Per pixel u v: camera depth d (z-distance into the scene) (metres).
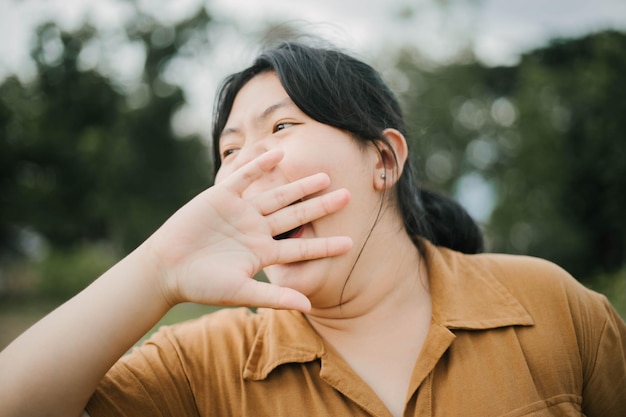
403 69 23.28
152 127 22.91
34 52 22.75
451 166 24.36
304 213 1.12
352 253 1.21
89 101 22.80
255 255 1.09
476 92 24.75
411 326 1.25
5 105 21.69
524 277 1.29
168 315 9.11
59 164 21.97
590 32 23.03
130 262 1.08
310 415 1.12
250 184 1.12
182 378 1.20
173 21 23.27
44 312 14.09
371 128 1.27
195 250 1.07
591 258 19.34
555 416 1.13
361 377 1.19
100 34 23.17
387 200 1.31
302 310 1.06
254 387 1.17
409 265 1.31
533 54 24.72
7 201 21.38
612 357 1.25
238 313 1.36
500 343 1.17
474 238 1.60
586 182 19.53
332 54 1.37
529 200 20.25
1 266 22.23
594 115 19.28
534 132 20.62
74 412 1.02
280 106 1.23
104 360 1.04
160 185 23.03
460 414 1.10
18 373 1.00
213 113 1.44
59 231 22.39
